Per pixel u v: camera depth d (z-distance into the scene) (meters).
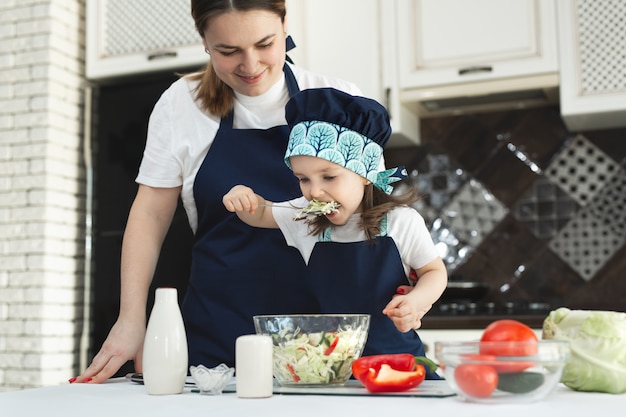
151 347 1.14
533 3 3.01
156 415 0.92
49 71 3.20
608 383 1.07
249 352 1.07
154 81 3.15
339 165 1.35
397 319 1.30
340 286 1.46
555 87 3.02
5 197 3.21
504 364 0.96
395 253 1.45
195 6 1.45
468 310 2.97
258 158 1.62
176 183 1.67
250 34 1.43
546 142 3.29
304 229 1.53
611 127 3.21
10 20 3.27
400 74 3.14
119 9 3.30
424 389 1.12
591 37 2.94
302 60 3.23
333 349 1.17
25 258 3.17
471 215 3.36
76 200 3.30
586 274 3.20
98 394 1.13
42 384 3.11
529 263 3.27
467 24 3.07
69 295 3.25
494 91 3.04
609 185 3.20
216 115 1.66
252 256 1.57
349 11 3.20
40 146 3.18
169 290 1.17
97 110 3.28
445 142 3.43
